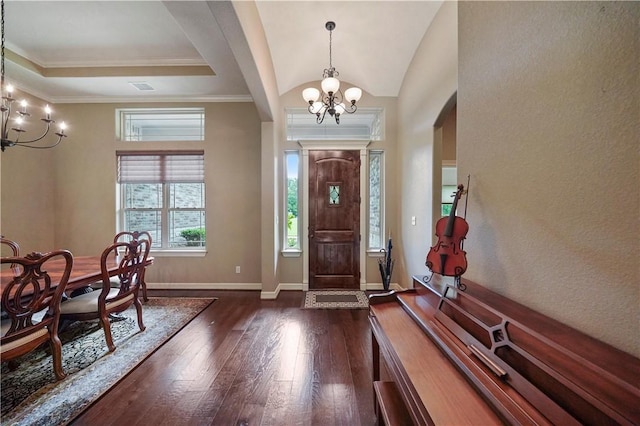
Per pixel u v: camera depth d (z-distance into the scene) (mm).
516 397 761
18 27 2990
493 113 1245
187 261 4477
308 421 1638
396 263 4371
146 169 4484
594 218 776
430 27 3084
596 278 772
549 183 932
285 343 2605
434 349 1154
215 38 2779
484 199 1313
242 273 4461
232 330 2896
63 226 4441
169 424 1623
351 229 4449
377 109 4496
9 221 3904
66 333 2781
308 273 4445
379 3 2879
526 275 1043
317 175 4430
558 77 893
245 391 1913
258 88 3166
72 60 3627
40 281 2164
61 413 1694
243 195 4449
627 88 684
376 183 4562
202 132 4668
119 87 4055
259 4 2816
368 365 2229
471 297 1140
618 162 710
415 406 883
